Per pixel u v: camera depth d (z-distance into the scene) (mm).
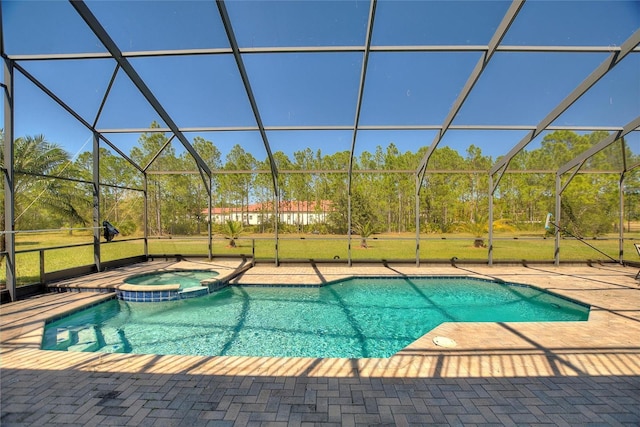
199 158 8531
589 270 8430
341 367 2959
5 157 5156
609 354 3316
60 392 2504
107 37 4789
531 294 6766
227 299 6461
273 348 4340
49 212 10969
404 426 2096
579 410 2305
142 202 10258
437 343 3605
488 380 2740
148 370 2883
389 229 11789
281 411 2248
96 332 4816
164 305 6055
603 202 9344
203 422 2123
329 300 6500
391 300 6527
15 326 4156
